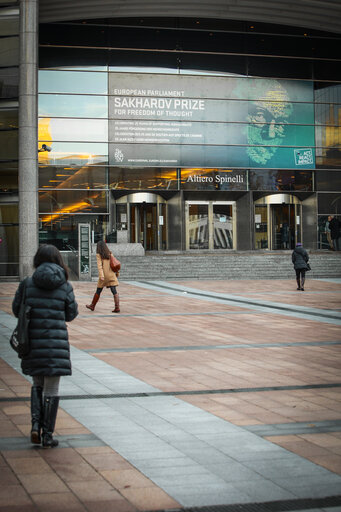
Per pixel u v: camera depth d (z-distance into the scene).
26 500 4.16
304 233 37.44
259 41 36.66
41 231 33.50
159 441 5.49
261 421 6.17
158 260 29.22
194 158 35.69
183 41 35.72
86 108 34.47
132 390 7.50
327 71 37.56
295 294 20.83
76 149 34.22
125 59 35.00
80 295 20.09
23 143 28.27
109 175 34.53
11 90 28.45
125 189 34.66
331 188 37.47
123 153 34.75
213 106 36.00
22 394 7.21
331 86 37.59
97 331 12.45
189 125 35.66
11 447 5.29
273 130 36.75
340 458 5.07
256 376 8.31
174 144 35.44
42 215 33.59
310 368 8.85
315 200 37.19
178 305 17.38
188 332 12.37
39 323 5.34
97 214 34.31
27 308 5.31
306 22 36.31
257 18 35.69
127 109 34.91
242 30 36.41
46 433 5.27
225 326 13.23
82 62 34.56
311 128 37.28
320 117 37.41
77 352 10.12
